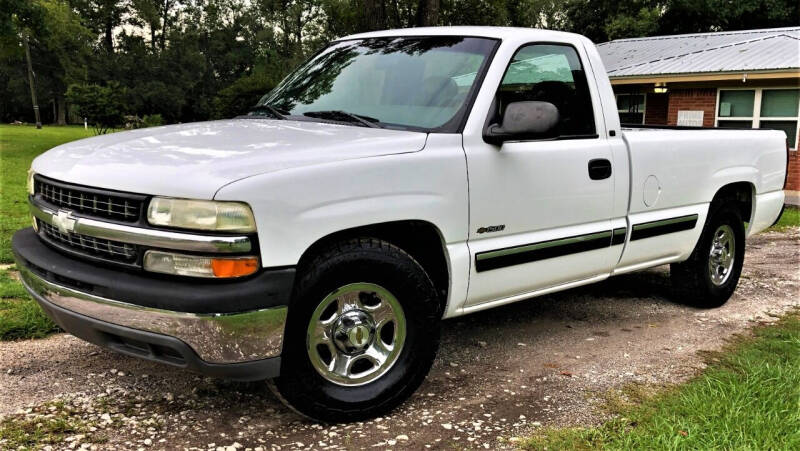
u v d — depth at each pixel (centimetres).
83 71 6375
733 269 565
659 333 483
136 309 279
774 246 878
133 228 282
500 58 380
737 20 3297
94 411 329
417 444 309
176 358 286
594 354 435
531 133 349
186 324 273
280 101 430
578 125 421
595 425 330
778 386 362
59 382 360
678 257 509
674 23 3441
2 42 2836
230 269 276
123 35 7175
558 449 303
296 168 294
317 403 315
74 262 304
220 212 273
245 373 288
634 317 523
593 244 425
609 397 364
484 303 379
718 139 524
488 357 426
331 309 321
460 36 406
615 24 3350
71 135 3856
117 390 354
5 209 938
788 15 3162
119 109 3484
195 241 273
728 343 461
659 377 396
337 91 410
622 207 443
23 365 381
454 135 351
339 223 303
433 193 337
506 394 368
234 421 326
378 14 1714
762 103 1605
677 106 1747
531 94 396
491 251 367
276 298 285
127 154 315
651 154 459
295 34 6938
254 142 324
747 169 553
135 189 284
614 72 1812
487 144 363
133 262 287
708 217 525
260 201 279
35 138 3406
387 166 320
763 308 558
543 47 408
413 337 340
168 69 7088
